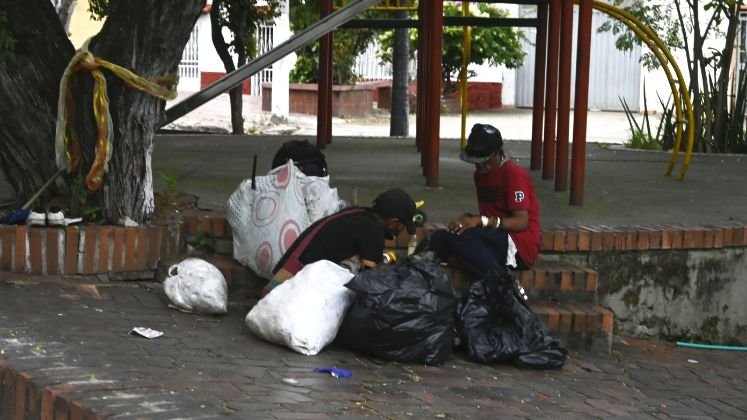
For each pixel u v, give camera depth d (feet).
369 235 33.06
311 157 36.70
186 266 33.45
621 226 40.52
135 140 35.65
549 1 51.98
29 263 34.47
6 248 34.45
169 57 34.96
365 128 118.32
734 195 49.06
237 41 84.69
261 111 126.41
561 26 47.65
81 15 127.34
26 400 25.14
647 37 58.29
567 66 47.73
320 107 63.98
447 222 39.40
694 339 40.78
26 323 30.17
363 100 132.05
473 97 145.48
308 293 30.55
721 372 36.78
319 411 24.97
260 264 34.83
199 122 112.47
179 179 47.11
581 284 37.06
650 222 41.68
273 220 34.65
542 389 30.60
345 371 28.99
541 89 56.13
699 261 40.37
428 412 26.21
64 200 36.60
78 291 33.78
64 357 27.27
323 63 63.57
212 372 27.43
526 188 35.73
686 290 40.37
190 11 34.63
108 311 32.37
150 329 30.83
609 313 36.01
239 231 35.55
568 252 38.93
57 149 35.17
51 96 35.73
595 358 35.94
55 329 29.89
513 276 34.68
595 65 145.38
